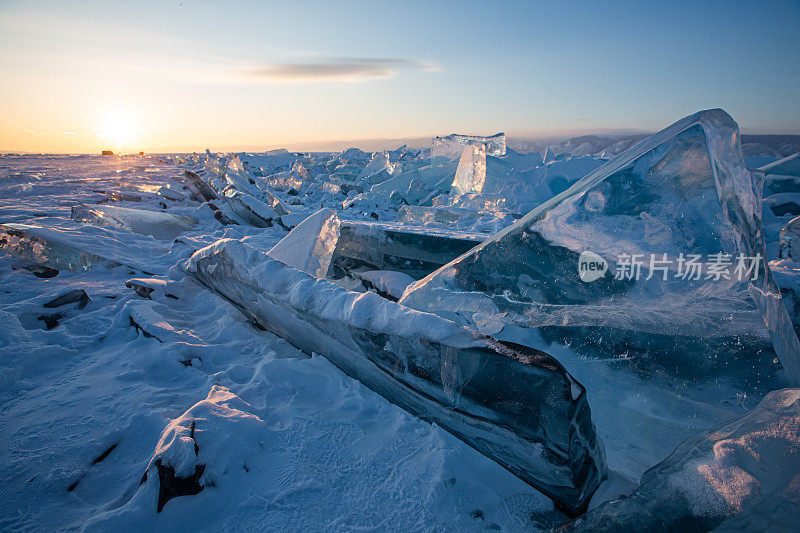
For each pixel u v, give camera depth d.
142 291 3.37
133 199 10.15
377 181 17.70
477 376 1.61
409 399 1.91
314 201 13.79
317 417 1.90
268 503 1.42
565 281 1.93
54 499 1.43
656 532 1.08
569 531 1.24
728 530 1.02
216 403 1.79
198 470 1.39
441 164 15.30
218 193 10.35
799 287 2.13
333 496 1.48
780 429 1.13
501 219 8.21
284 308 2.46
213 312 3.20
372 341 1.97
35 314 2.91
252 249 2.80
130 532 1.25
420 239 3.91
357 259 4.20
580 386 1.42
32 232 4.21
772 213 6.43
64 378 2.19
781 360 1.57
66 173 19.53
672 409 1.68
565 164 11.49
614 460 1.68
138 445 1.69
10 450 1.62
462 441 1.76
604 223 1.80
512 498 1.55
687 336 1.69
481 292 2.19
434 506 1.47
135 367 2.26
